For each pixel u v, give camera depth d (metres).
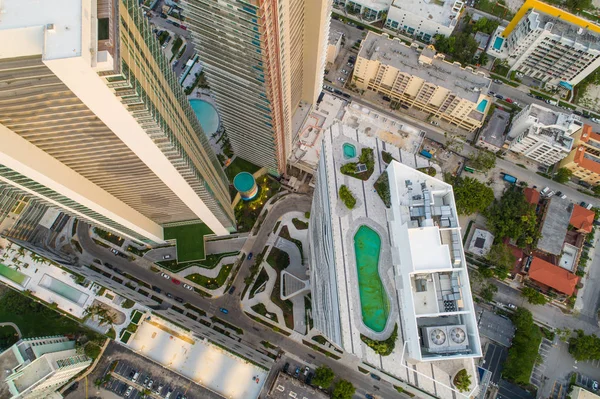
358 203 91.81
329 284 95.94
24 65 55.31
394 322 82.12
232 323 169.12
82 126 73.75
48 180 83.44
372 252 88.44
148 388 150.38
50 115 68.50
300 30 120.12
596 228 180.75
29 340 138.12
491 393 159.88
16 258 152.62
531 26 181.25
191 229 173.12
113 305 148.88
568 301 171.62
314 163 174.38
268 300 170.88
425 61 180.00
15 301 165.00
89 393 154.12
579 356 159.62
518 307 168.88
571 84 199.38
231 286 173.50
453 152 194.12
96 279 158.00
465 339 76.69
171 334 146.62
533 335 160.12
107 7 56.69
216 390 141.12
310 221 146.25
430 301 80.00
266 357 159.62
